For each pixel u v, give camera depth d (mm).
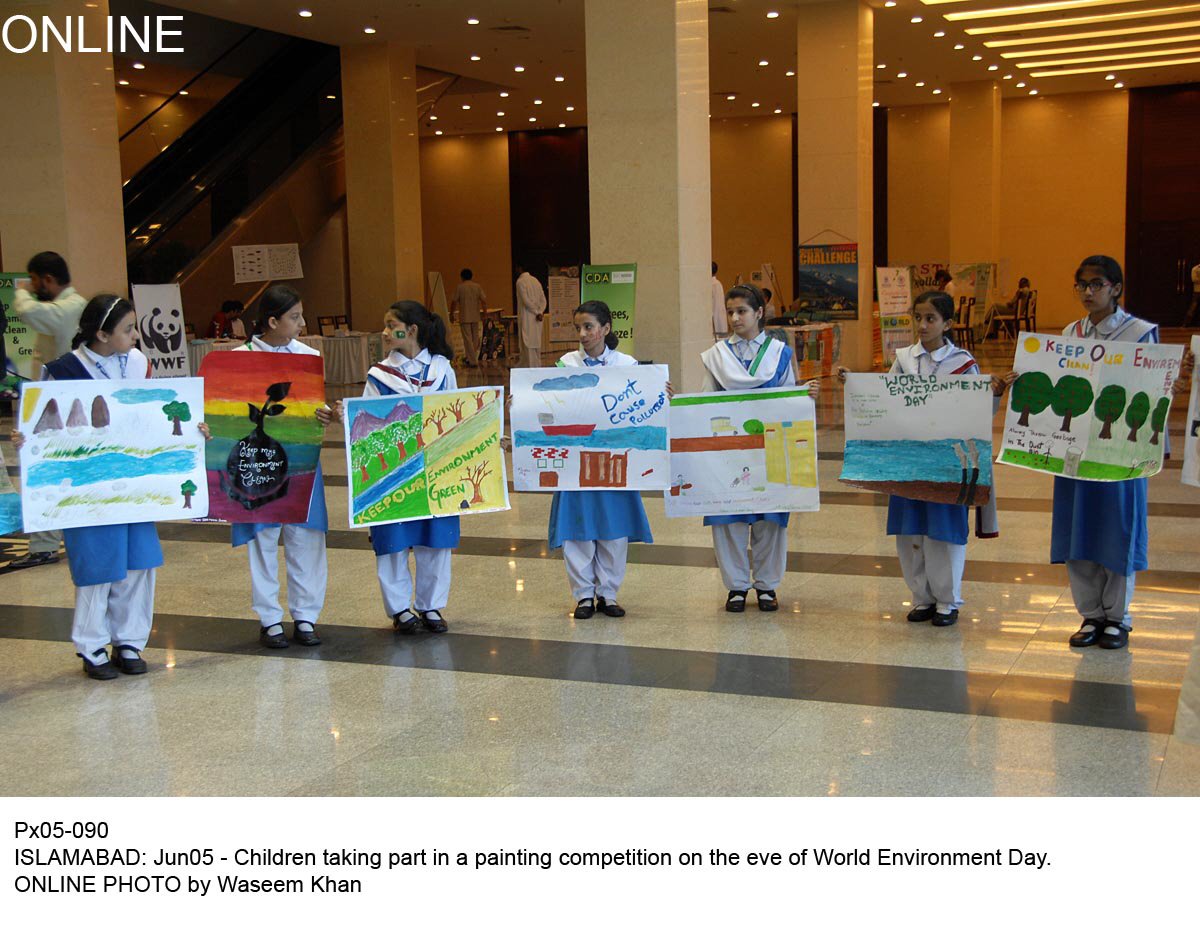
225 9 17344
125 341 4820
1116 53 22031
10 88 12859
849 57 17500
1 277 9141
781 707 4332
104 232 13359
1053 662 4801
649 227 12461
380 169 20172
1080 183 28062
